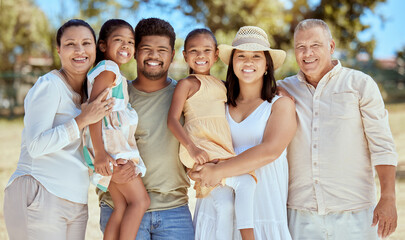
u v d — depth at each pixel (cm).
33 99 308
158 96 360
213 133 344
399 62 2811
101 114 312
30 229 304
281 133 336
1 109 2369
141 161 340
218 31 1705
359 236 342
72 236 320
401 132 1381
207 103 354
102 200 354
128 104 350
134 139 342
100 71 324
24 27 2769
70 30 323
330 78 354
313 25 355
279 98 351
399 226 583
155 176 348
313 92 359
